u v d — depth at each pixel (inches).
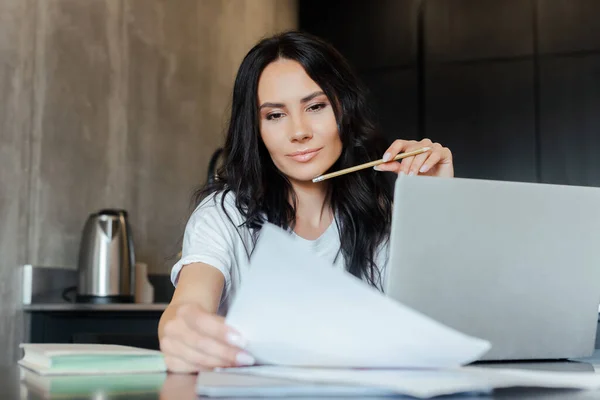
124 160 127.3
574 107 177.3
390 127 188.9
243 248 60.5
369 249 64.0
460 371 29.3
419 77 188.1
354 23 193.6
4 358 99.5
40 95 108.6
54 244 110.3
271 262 28.4
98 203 120.4
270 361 31.7
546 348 41.1
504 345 39.9
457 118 184.7
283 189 63.2
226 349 33.6
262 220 61.5
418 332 27.7
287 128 58.9
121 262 106.8
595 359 44.7
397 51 190.1
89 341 95.5
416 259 37.1
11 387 29.6
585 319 41.6
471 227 37.8
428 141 58.5
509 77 182.1
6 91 102.0
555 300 40.6
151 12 136.6
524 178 179.2
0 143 100.7
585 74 177.3
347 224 63.9
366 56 192.2
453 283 37.9
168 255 138.1
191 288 48.6
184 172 144.5
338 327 28.9
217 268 52.4
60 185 112.0
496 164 181.2
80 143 116.7
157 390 28.4
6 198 101.6
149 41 135.6
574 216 39.9
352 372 29.1
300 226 64.2
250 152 61.6
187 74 147.2
